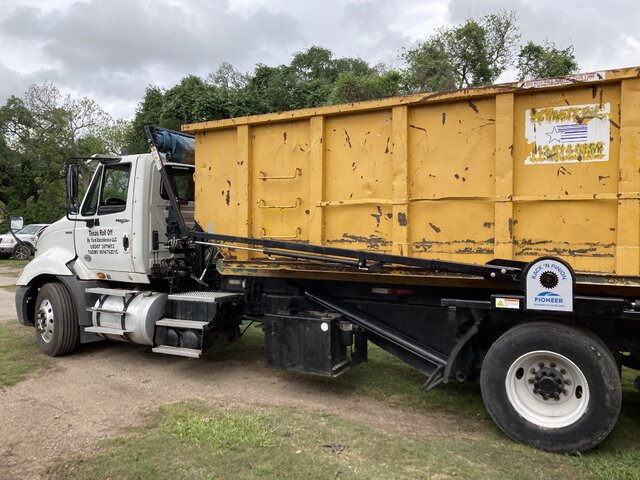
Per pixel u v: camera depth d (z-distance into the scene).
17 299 7.07
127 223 6.21
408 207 4.36
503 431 4.14
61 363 6.34
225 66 32.66
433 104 4.28
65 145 37.00
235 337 6.21
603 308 3.66
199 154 5.50
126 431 4.24
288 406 4.84
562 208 3.85
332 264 4.82
